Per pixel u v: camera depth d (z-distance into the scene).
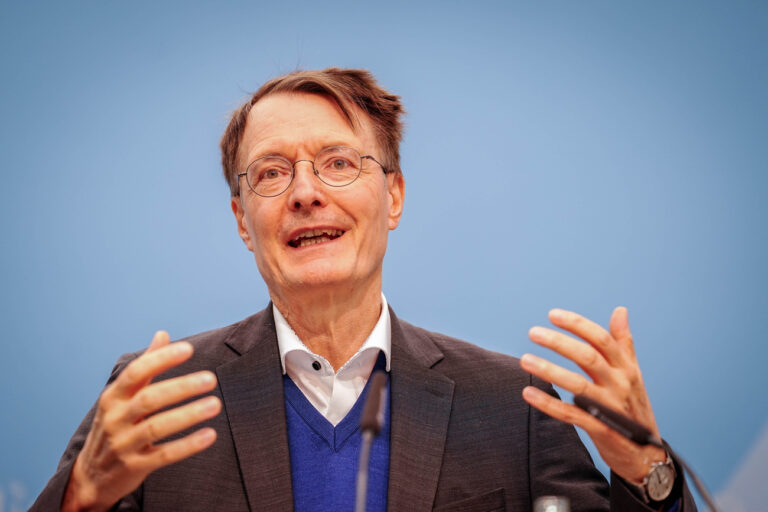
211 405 2.26
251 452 2.99
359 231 3.27
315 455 3.06
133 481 2.35
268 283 3.40
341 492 2.96
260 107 3.44
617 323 2.57
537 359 2.42
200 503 2.86
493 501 2.96
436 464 3.02
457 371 3.34
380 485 2.99
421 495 2.93
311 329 3.34
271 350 3.29
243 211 3.63
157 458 2.28
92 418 3.13
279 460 2.98
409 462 3.00
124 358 3.29
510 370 3.35
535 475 3.04
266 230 3.26
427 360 3.37
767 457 5.30
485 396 3.23
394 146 3.60
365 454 2.11
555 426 3.17
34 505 2.46
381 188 3.39
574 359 2.42
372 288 3.37
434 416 3.14
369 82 3.57
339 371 3.27
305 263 3.18
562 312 2.45
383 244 3.41
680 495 2.55
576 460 3.10
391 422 3.13
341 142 3.32
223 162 3.72
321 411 3.27
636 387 2.50
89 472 2.38
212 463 2.96
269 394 3.16
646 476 2.50
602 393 2.44
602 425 2.42
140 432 2.24
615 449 2.47
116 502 2.46
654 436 2.52
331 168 3.30
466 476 3.02
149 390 2.24
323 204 3.21
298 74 3.51
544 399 2.44
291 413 3.17
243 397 3.15
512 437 3.12
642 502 2.52
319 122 3.34
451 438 3.11
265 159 3.31
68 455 3.00
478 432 3.13
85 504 2.40
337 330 3.33
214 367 3.29
